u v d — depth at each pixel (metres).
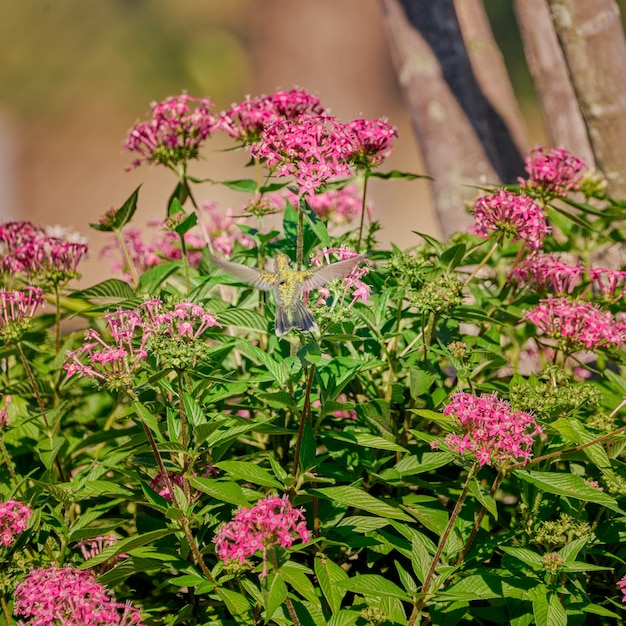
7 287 9.95
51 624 6.93
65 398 9.77
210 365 7.96
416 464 7.84
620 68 11.28
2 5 55.78
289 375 7.54
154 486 7.96
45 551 8.12
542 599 7.06
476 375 9.05
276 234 9.20
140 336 8.05
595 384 9.02
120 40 56.75
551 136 12.77
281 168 7.34
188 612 7.68
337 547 8.26
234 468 7.16
